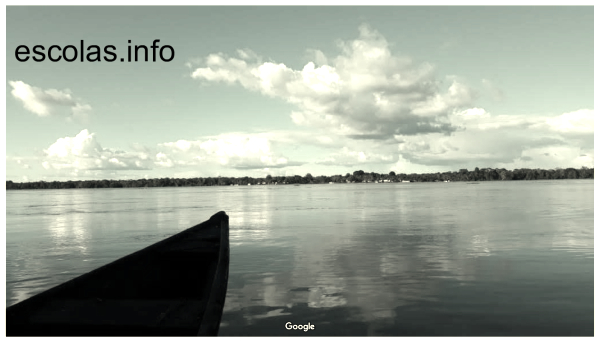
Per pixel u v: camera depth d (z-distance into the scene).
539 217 31.41
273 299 10.93
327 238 21.92
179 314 8.95
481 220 29.88
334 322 9.27
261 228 27.44
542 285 11.84
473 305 10.20
